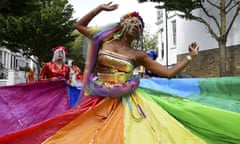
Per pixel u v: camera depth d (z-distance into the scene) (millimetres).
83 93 3668
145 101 3559
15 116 5078
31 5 16516
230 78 4051
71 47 34781
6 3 14969
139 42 3783
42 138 3156
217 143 3426
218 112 3434
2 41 31031
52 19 28531
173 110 3510
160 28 28047
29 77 14336
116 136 3227
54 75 7188
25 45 30203
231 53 17203
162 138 3285
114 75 3531
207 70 19047
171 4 16203
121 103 3465
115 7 3678
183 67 3529
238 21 16703
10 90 5191
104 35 3643
